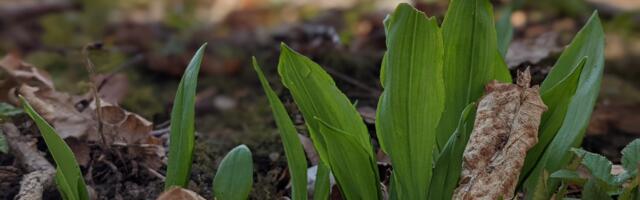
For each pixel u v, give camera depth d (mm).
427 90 597
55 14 1910
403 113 606
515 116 625
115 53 1458
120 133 853
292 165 641
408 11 583
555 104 625
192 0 2062
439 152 659
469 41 633
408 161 621
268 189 839
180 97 637
